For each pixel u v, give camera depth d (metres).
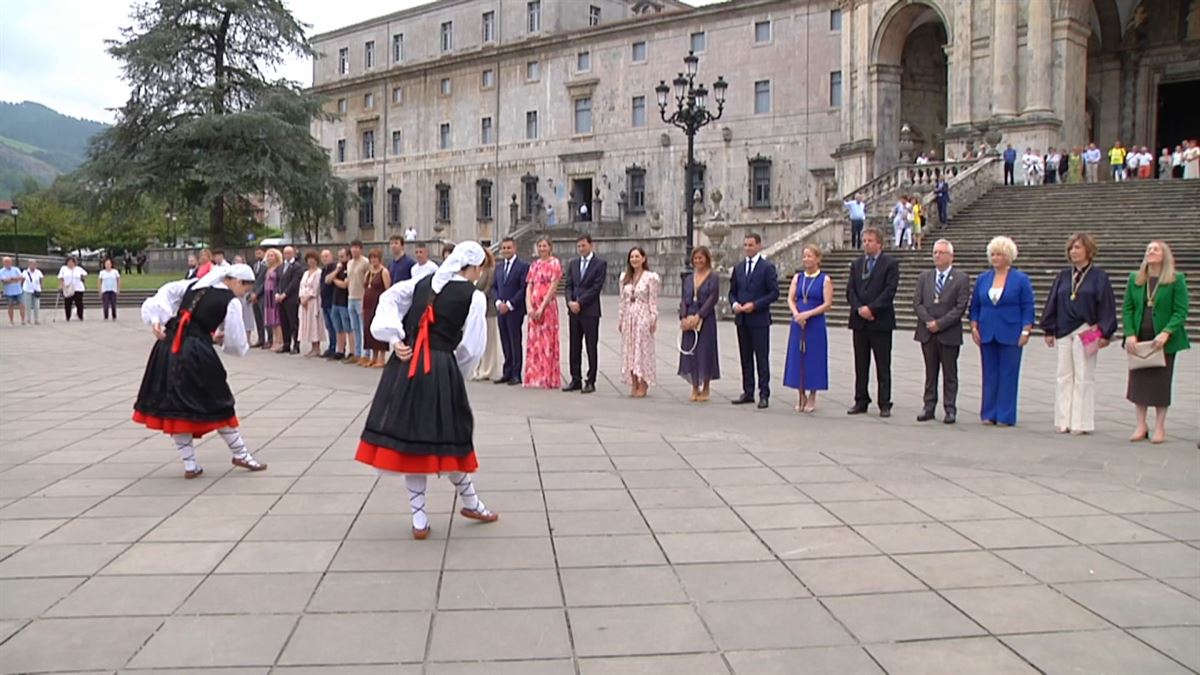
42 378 13.93
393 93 65.31
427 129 63.22
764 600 4.70
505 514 6.27
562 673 3.88
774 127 47.28
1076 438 9.02
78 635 4.25
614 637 4.25
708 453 8.23
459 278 5.88
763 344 10.86
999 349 9.71
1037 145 32.31
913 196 27.47
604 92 53.72
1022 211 27.52
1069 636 4.25
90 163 44.12
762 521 6.09
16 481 7.22
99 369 15.17
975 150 32.44
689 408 10.84
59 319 28.20
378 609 4.57
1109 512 6.31
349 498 6.71
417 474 5.68
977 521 6.09
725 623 4.41
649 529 5.92
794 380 10.62
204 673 3.87
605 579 5.01
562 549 5.52
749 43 48.12
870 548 5.53
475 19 61.91
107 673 3.87
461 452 5.70
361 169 67.56
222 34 45.28
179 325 7.23
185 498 6.71
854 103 38.69
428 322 5.75
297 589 4.85
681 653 4.07
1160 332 8.70
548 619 4.46
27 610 4.55
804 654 4.07
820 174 45.72
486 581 4.98
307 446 8.65
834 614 4.52
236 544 5.61
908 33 38.25
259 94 45.81
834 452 8.28
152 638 4.22
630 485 7.07
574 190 55.69
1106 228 24.48
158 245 77.44
